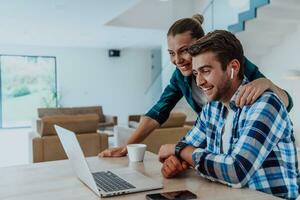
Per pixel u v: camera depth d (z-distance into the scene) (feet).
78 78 33.50
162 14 24.26
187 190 3.40
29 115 32.22
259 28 17.10
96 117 12.82
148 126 5.70
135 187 3.49
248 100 3.60
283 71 18.85
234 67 3.60
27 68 31.91
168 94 5.82
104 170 4.37
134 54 35.81
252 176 3.41
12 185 3.75
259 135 3.33
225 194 3.27
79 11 17.70
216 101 3.96
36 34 25.00
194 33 4.47
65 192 3.46
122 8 17.16
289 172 3.62
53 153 12.09
